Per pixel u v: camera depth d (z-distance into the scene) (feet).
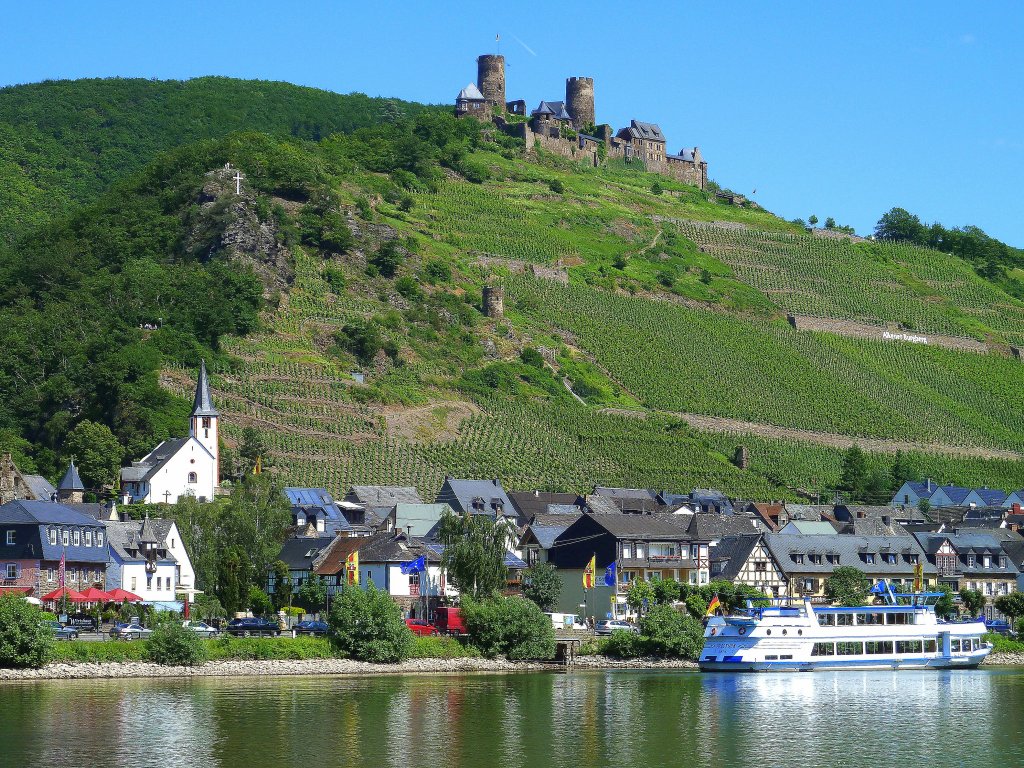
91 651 456.45
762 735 383.04
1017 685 486.38
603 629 568.82
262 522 623.36
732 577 636.48
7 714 387.55
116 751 348.18
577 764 344.69
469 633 517.55
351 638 491.72
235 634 520.42
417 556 581.53
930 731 390.83
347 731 375.66
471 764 342.44
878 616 542.57
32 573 523.70
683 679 490.90
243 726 379.14
